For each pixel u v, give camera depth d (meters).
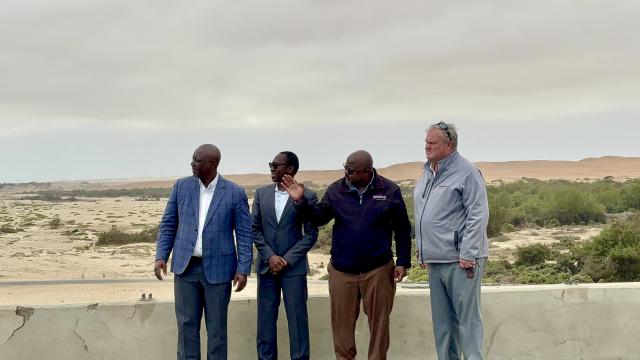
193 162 5.31
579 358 5.98
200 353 5.40
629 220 49.12
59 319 5.46
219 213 5.29
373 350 5.33
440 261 5.12
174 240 5.50
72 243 93.81
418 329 5.92
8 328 5.38
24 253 79.75
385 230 5.31
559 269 45.06
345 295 5.34
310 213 5.38
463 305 5.07
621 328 6.03
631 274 41.22
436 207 5.14
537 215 91.69
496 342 5.89
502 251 62.06
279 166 5.56
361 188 5.30
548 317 5.96
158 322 5.61
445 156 5.14
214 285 5.24
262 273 5.53
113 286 55.69
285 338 5.87
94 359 5.50
